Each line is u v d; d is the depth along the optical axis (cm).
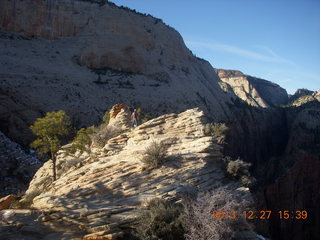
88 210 689
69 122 1789
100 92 7181
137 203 724
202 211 655
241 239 662
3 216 699
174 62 11175
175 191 757
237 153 7625
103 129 1692
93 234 596
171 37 12031
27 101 5356
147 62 9794
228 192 739
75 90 6594
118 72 8738
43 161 4016
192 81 10762
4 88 5241
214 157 1002
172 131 1212
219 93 11925
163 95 8500
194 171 893
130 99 7531
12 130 4725
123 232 609
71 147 1645
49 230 634
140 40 10231
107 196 785
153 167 913
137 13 11219
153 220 615
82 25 9312
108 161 1085
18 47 7525
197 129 1175
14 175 3347
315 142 8244
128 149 1179
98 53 8775
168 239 605
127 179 854
